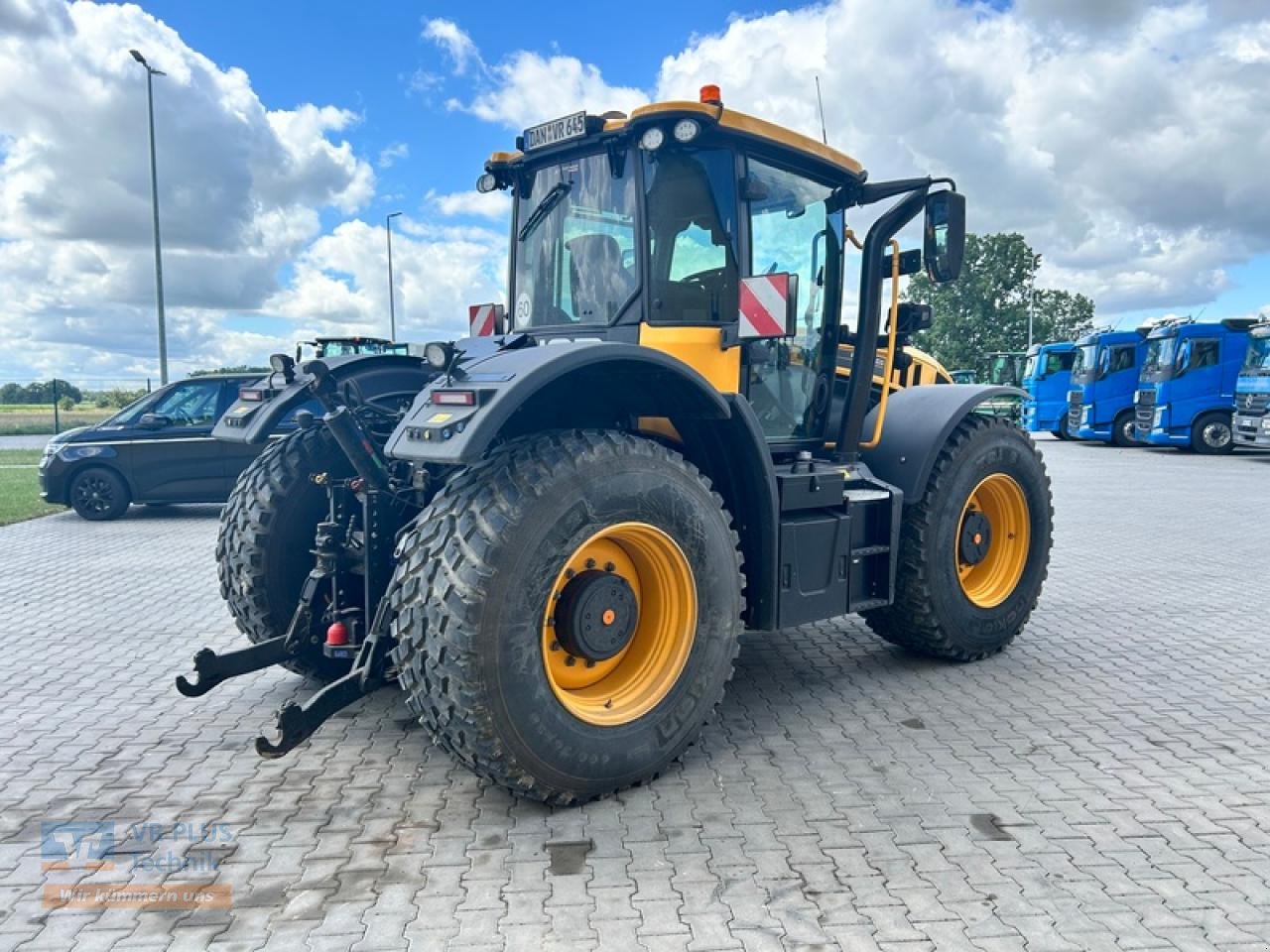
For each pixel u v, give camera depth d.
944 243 4.26
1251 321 19.20
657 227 3.72
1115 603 6.15
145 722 3.93
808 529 3.92
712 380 3.80
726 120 3.69
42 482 10.84
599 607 3.14
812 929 2.36
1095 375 22.16
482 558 2.83
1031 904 2.48
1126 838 2.86
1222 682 4.45
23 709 4.10
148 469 10.78
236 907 2.49
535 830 2.93
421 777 3.35
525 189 4.23
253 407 4.16
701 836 2.88
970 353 57.97
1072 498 12.03
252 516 4.06
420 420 2.94
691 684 3.35
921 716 3.99
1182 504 11.41
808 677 4.56
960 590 4.65
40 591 6.72
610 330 3.80
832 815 3.02
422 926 2.39
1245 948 2.28
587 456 3.07
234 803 3.14
